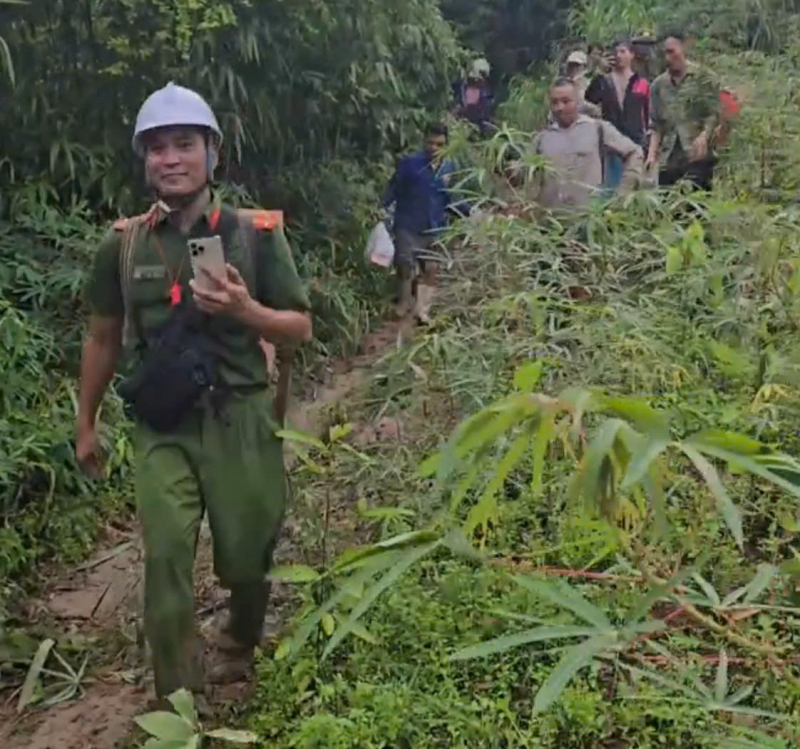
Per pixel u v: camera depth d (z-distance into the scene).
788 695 2.91
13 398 5.44
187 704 2.90
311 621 2.35
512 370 4.59
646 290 5.11
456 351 4.69
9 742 3.62
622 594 3.26
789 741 2.70
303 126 8.23
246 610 3.63
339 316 7.71
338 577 3.51
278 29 7.37
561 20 14.76
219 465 3.39
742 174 6.44
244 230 3.43
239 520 3.42
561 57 12.79
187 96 3.38
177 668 3.33
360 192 8.62
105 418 5.72
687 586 3.30
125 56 6.61
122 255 3.43
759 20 10.88
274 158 8.09
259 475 3.43
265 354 3.51
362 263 8.48
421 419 4.72
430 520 3.90
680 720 3.01
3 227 6.32
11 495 5.18
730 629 2.66
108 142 6.87
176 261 3.39
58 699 3.82
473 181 6.15
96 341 3.60
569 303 4.75
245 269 3.41
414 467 4.33
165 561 3.31
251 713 3.42
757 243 4.79
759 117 6.94
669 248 4.71
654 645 2.89
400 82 9.02
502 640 2.15
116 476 5.67
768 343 4.48
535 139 6.55
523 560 3.64
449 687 3.24
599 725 3.05
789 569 2.35
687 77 7.86
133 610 4.47
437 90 10.10
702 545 3.54
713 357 4.61
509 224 5.15
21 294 6.12
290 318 3.38
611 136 6.49
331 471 4.38
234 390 3.40
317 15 7.46
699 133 7.66
